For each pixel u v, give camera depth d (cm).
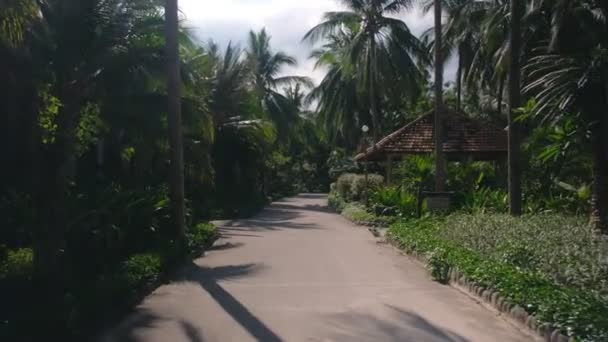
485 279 953
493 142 2711
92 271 1097
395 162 3025
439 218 1848
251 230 2200
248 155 3500
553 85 1384
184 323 819
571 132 1455
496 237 1259
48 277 943
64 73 1160
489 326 791
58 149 1102
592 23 1636
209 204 2967
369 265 1313
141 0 1248
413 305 918
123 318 847
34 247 1039
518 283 876
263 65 4762
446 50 3656
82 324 753
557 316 705
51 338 683
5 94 1122
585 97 1373
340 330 780
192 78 1967
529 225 1342
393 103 4284
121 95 1489
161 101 1603
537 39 2122
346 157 5181
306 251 1562
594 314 684
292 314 866
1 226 1347
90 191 1598
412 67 3447
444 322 814
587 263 945
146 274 1047
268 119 4678
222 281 1134
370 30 3378
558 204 1786
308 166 6819
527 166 2023
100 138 1823
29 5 978
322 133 5681
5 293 868
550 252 1052
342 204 3325
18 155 1170
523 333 755
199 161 2175
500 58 2583
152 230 1388
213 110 3219
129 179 1973
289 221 2664
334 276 1178
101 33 1174
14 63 1128
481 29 2992
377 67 3362
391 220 2300
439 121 2159
